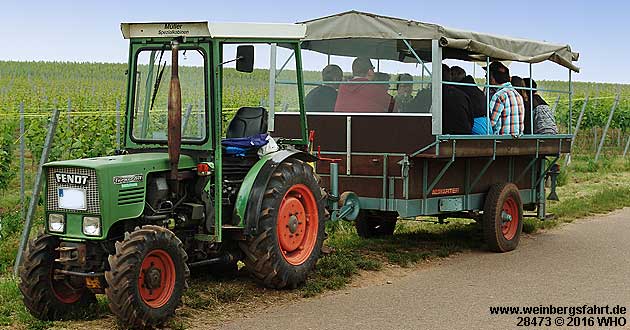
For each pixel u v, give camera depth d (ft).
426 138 32.14
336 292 28.48
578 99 98.99
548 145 40.01
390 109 34.78
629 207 52.16
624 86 211.00
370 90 35.29
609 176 70.69
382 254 34.99
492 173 37.73
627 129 100.53
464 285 29.68
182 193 25.66
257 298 27.14
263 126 27.99
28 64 213.46
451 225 43.16
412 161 32.81
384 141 33.04
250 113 28.09
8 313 24.79
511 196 37.09
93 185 22.86
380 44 35.29
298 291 28.09
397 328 23.79
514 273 31.89
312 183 28.86
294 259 28.17
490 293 28.40
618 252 36.63
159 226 23.81
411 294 28.19
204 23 25.11
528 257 35.35
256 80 69.67
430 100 33.47
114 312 22.18
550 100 96.32
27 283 23.57
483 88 36.47
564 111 98.94
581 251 36.88
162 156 25.18
